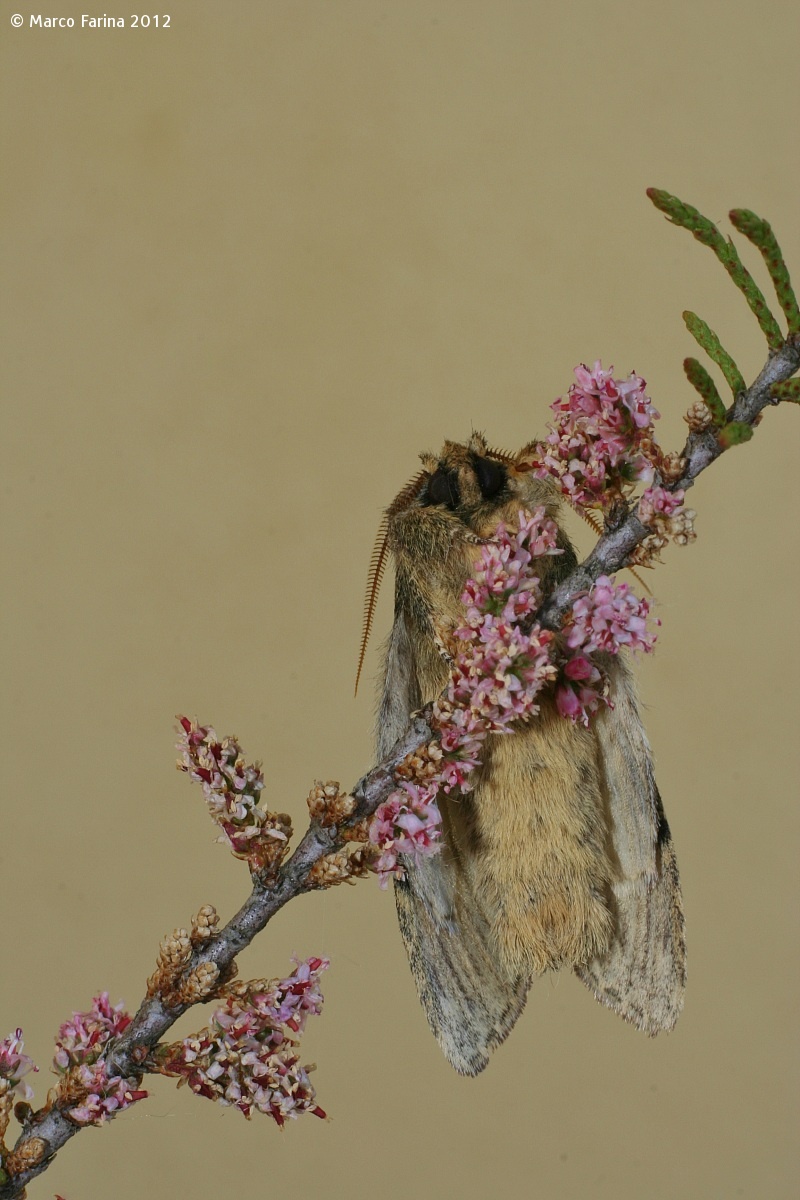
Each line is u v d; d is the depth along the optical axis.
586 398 0.26
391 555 0.28
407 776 0.26
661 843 0.27
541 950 0.27
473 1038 0.28
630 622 0.26
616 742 0.27
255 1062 0.26
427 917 0.28
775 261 0.25
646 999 0.27
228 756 0.26
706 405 0.25
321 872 0.26
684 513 0.26
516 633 0.26
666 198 0.25
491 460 0.28
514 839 0.27
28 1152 0.26
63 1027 0.26
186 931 0.26
